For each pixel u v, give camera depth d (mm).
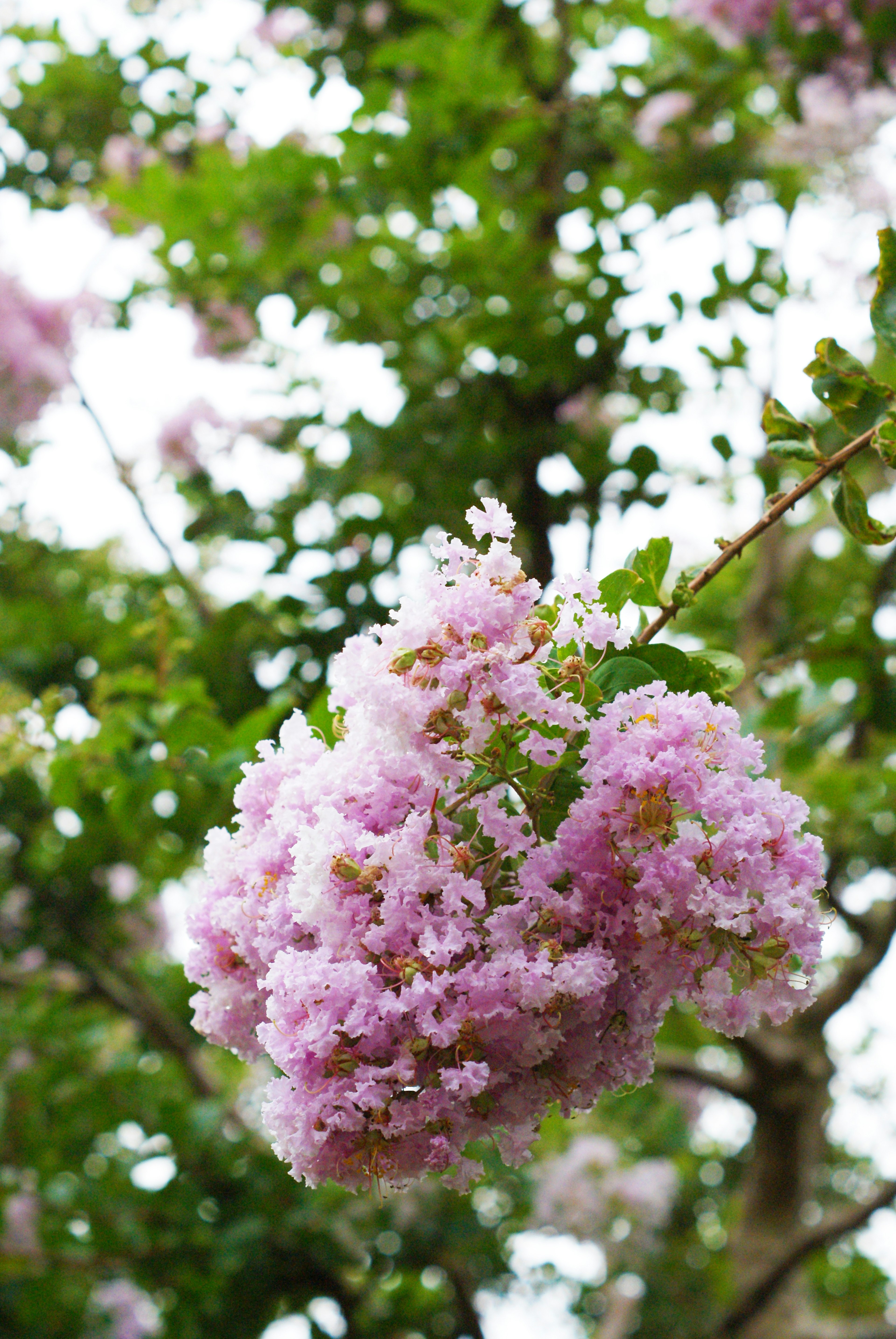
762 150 5258
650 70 5355
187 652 4414
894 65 4719
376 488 5258
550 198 4980
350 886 1312
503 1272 7293
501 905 1338
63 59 6004
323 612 4488
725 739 1348
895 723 3826
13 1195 6121
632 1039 1354
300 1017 1303
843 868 5242
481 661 1271
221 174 4922
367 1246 5852
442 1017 1283
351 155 4824
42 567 6480
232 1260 5484
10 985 6785
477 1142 1708
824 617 5914
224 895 1526
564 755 1383
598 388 4984
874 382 1728
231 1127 6312
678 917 1308
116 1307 6750
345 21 5773
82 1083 6383
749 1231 5805
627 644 1400
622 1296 7500
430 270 5141
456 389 5023
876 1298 11734
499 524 1351
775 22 4762
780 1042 5773
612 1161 6836
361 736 1376
